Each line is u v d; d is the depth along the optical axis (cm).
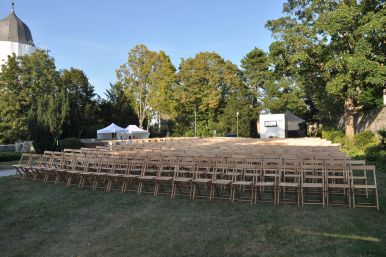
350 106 2289
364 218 707
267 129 3538
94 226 721
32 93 3406
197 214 775
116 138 3834
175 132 4488
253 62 4841
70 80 4419
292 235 625
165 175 1154
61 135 2612
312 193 937
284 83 4228
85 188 1105
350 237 602
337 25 1892
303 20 2359
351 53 2041
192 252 568
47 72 3550
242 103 4169
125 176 1016
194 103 4256
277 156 1061
